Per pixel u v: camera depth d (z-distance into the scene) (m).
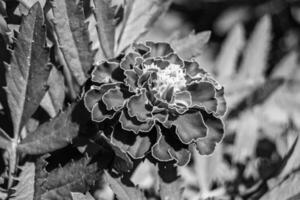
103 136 0.26
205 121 0.27
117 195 0.27
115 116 0.26
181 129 0.26
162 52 0.28
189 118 0.26
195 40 0.31
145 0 0.32
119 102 0.26
